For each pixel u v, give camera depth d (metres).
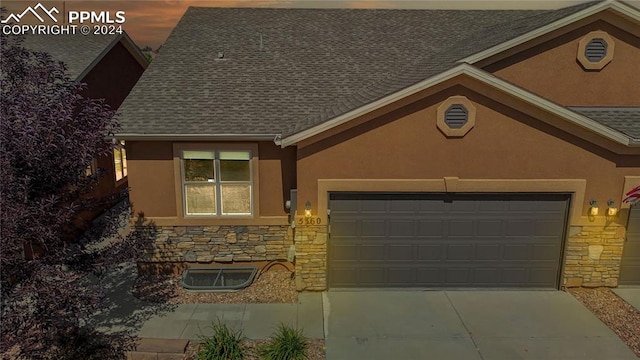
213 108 11.26
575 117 9.24
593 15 10.75
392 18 16.34
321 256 10.13
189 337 8.47
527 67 11.12
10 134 5.96
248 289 10.43
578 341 8.44
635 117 10.71
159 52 13.70
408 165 9.70
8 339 6.53
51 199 6.34
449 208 10.11
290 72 13.05
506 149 9.62
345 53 14.15
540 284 10.51
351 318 9.21
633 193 9.73
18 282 6.60
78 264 7.56
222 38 14.69
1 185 5.88
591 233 10.05
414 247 10.28
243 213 11.23
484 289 10.48
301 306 9.69
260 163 10.88
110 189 16.34
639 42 10.99
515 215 10.16
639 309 9.55
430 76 9.04
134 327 8.81
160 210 11.05
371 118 9.45
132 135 10.14
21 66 6.77
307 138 9.50
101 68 15.68
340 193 9.95
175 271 11.28
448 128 9.48
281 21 15.93
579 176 9.77
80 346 8.00
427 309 9.60
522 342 8.41
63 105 6.57
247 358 7.79
